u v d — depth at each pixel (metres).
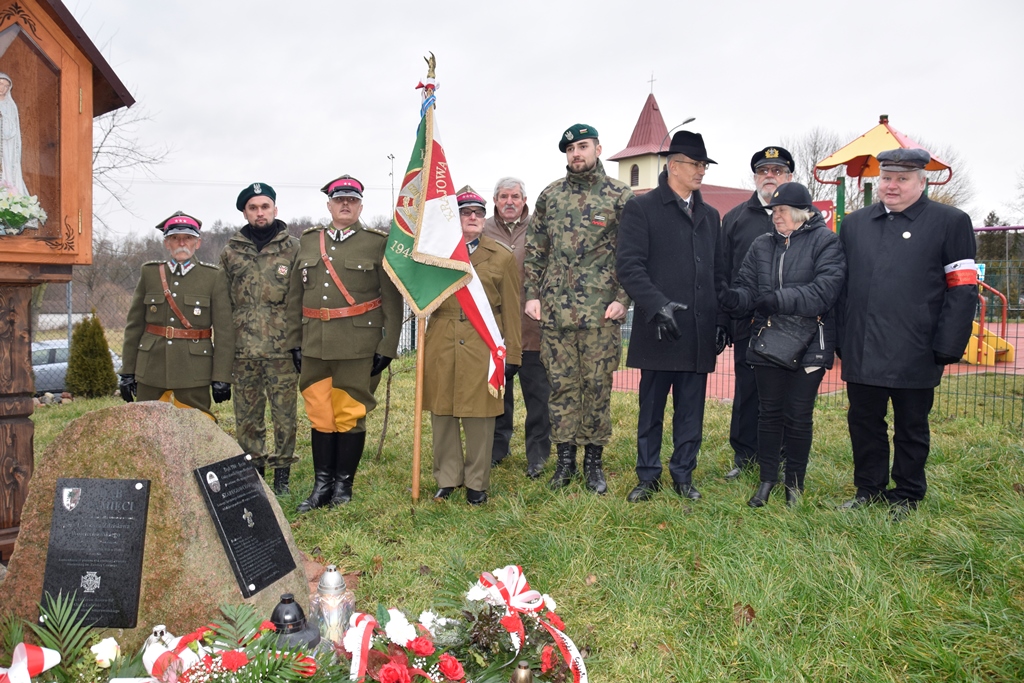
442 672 2.43
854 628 2.98
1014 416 6.83
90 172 3.43
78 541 2.60
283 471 5.29
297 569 2.98
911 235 4.16
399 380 10.37
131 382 5.18
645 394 4.80
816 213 4.51
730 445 5.68
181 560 2.56
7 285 3.31
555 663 2.63
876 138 8.86
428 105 4.79
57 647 2.42
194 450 2.74
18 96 3.17
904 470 4.28
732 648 2.95
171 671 2.15
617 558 3.71
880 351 4.17
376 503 4.83
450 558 3.81
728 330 5.18
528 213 6.32
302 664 2.18
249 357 5.18
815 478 4.93
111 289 15.46
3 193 3.11
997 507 4.10
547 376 5.19
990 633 2.92
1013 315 10.93
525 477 5.50
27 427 3.39
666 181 4.74
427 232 4.66
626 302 5.04
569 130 5.02
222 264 5.31
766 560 3.55
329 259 4.82
